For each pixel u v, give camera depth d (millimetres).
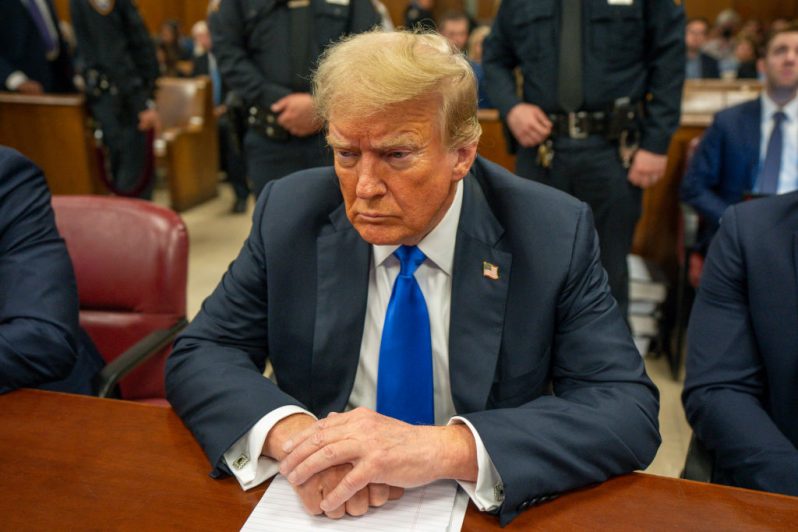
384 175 861
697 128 2955
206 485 892
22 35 3928
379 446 844
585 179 2383
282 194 1158
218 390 1011
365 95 813
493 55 2531
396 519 826
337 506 820
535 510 851
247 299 1153
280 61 2588
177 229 1614
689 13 10734
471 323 1056
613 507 854
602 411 949
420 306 1061
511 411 935
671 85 2312
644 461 942
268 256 1118
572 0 2262
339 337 1091
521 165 2520
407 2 9977
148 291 1595
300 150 2650
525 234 1062
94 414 1052
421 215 891
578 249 1054
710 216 2646
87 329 1608
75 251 1599
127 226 1607
